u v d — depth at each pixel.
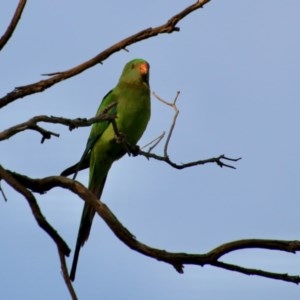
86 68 7.43
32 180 7.50
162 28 7.21
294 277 6.48
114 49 7.36
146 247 6.65
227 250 6.50
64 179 7.23
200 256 6.53
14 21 7.17
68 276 6.43
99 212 6.86
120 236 6.68
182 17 7.16
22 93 7.38
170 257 6.57
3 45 7.23
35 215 6.41
